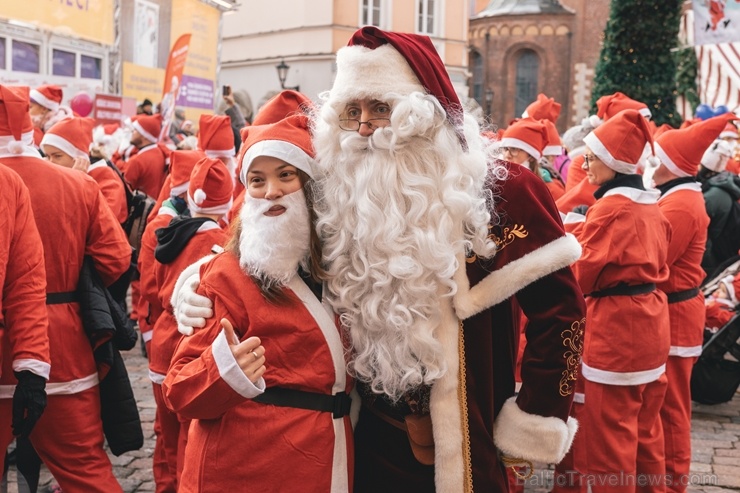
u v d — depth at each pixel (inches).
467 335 83.2
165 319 148.2
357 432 89.4
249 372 77.7
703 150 167.9
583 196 199.2
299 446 81.1
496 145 88.0
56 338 131.6
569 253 82.3
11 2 357.7
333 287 82.1
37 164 133.7
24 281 117.9
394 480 86.5
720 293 235.8
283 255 81.2
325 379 82.0
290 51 995.3
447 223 79.7
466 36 1079.6
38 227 131.0
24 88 137.7
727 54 541.0
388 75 81.0
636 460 152.0
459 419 82.6
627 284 143.3
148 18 528.7
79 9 423.8
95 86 450.0
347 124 83.2
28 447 144.3
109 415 142.6
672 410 166.6
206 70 645.9
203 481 82.6
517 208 83.4
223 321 78.2
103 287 140.3
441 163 81.7
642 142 142.5
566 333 83.0
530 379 84.6
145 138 304.3
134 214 243.3
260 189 81.9
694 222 165.3
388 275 79.6
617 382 142.5
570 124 1599.4
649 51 484.4
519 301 86.1
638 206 143.0
